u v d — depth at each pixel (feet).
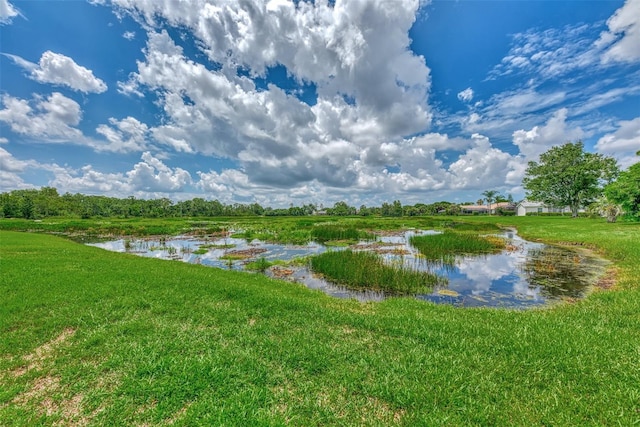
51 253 45.47
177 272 34.71
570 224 107.34
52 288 25.27
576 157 151.84
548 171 160.25
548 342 16.07
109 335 17.17
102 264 37.22
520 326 18.94
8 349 15.83
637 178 92.89
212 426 10.24
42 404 11.80
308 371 13.85
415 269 44.91
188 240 94.89
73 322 18.94
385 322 19.98
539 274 42.16
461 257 56.90
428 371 13.57
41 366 14.37
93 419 10.93
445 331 18.37
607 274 39.47
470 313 23.30
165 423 10.65
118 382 12.93
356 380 13.11
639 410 10.82
